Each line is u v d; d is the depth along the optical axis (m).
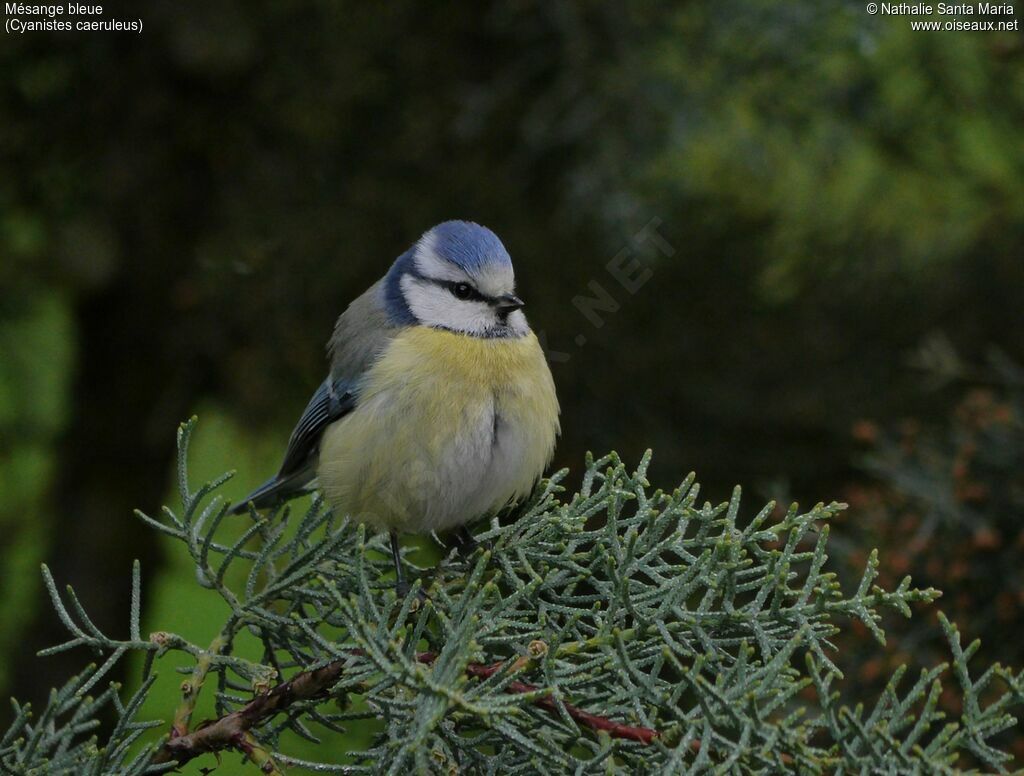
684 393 11.68
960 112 11.76
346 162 11.59
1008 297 11.90
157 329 12.23
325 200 11.47
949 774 4.07
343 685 4.73
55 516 12.66
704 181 11.84
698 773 4.37
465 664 4.28
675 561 9.59
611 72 11.15
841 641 7.75
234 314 11.47
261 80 11.41
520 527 6.12
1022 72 11.56
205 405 12.38
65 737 4.98
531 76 11.54
